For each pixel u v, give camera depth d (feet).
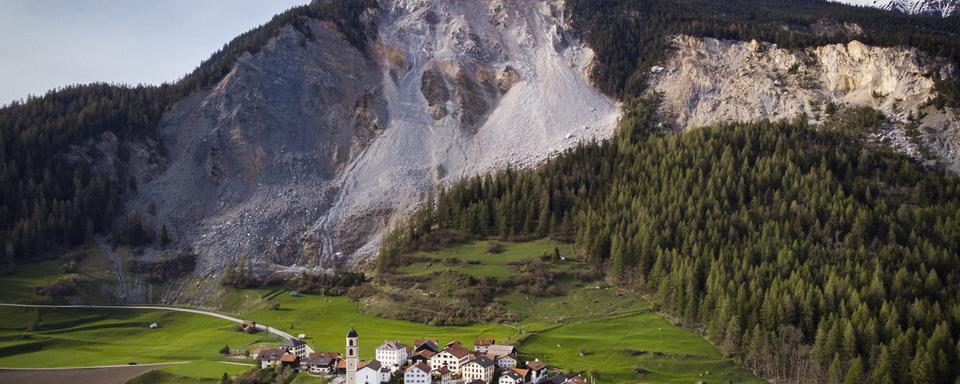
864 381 491.31
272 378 493.77
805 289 577.02
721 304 583.99
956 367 482.69
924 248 637.30
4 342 628.69
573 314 654.94
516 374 473.26
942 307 556.92
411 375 467.93
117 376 528.22
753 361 538.06
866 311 533.55
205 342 627.87
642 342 575.38
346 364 468.75
